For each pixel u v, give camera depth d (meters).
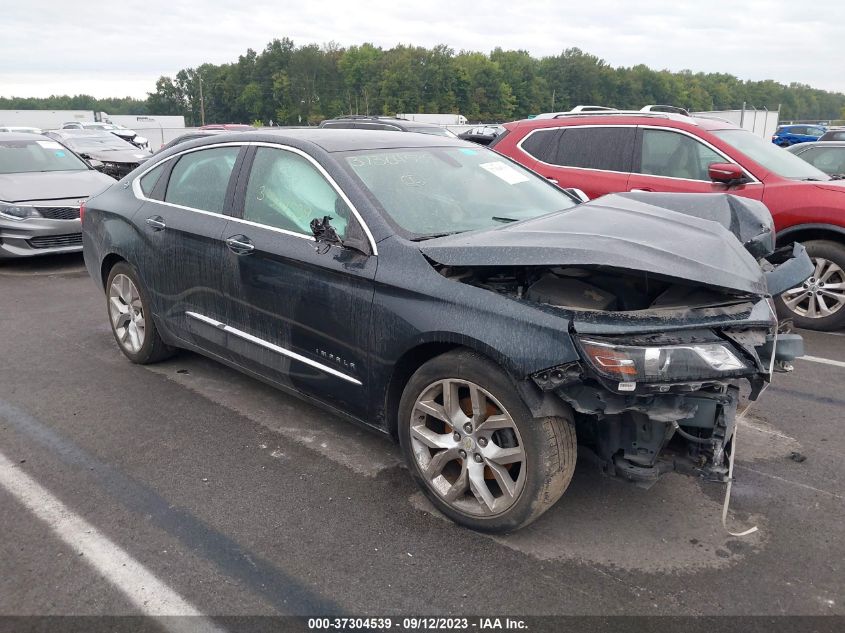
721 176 6.15
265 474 3.64
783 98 174.62
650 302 3.01
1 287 7.89
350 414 3.59
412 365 3.24
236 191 4.09
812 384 4.85
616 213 3.44
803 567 2.87
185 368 5.17
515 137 7.72
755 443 3.97
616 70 144.38
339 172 3.57
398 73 123.00
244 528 3.16
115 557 2.95
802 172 6.42
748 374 2.66
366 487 3.51
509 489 2.93
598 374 2.59
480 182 4.02
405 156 3.93
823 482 3.54
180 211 4.46
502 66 133.12
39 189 9.00
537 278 3.08
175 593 2.73
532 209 3.96
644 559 2.92
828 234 5.98
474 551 2.98
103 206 5.17
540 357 2.68
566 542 3.04
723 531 3.12
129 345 5.18
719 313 2.76
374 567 2.88
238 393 4.71
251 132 4.23
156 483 3.55
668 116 6.92
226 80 139.88
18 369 5.16
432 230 3.42
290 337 3.72
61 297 7.40
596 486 3.49
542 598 2.69
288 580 2.81
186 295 4.43
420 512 3.28
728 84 168.88
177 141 8.52
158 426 4.20
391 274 3.18
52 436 4.07
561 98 139.25
